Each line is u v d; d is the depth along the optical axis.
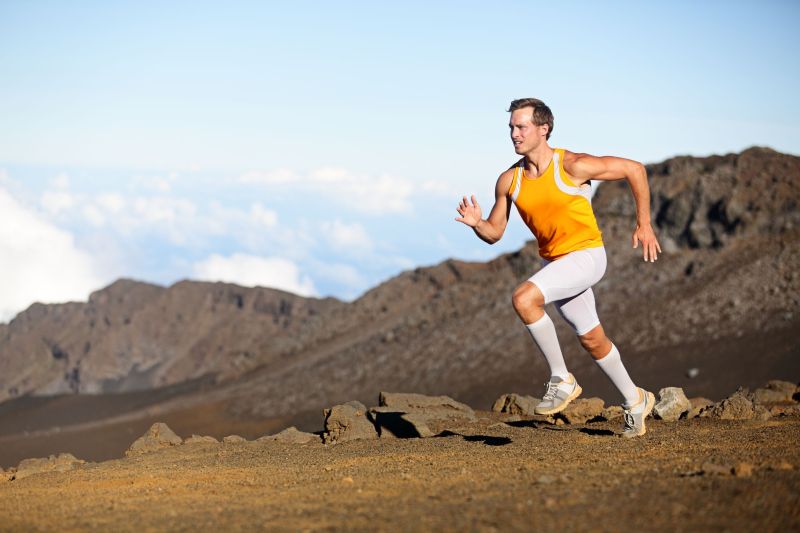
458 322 117.25
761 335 81.88
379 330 137.50
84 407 161.38
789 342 79.06
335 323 152.75
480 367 100.75
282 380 126.50
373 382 109.12
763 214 99.75
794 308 85.00
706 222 102.50
